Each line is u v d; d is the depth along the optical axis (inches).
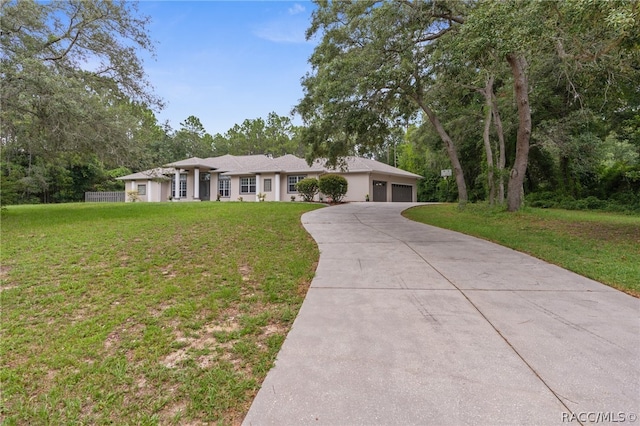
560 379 91.4
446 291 163.8
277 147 2140.7
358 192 952.9
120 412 84.3
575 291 163.3
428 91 562.6
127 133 467.5
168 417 82.2
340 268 207.2
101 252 237.8
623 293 161.0
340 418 77.9
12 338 123.0
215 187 1090.7
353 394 86.4
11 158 726.5
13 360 109.0
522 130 468.8
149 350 113.2
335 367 99.2
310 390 88.8
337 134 566.3
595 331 120.0
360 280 183.0
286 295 163.2
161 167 558.9
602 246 265.6
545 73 563.2
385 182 1032.2
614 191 696.4
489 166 570.9
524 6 256.8
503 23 269.3
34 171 993.5
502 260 225.6
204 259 226.2
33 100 373.7
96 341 119.4
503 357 102.8
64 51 450.6
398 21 421.4
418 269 203.3
